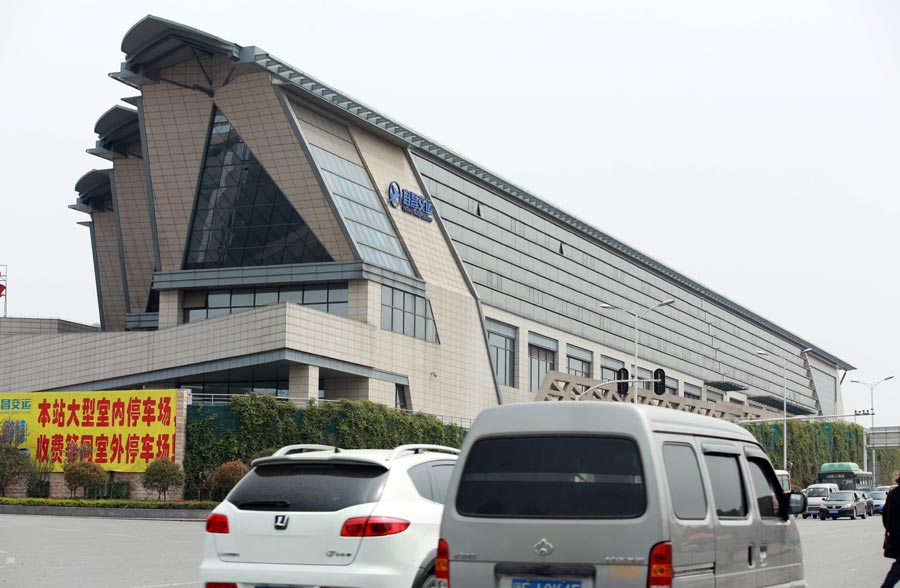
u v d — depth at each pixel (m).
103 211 86.50
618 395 87.44
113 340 65.00
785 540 10.47
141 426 51.44
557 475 8.43
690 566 8.33
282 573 9.65
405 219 68.19
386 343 62.81
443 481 10.80
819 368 161.62
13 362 73.31
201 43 60.44
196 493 50.75
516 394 78.81
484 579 8.44
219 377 62.12
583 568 8.17
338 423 55.06
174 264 65.25
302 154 61.22
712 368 119.75
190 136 64.19
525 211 84.44
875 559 25.77
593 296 94.00
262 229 63.25
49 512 46.62
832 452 120.19
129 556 22.80
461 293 72.12
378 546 9.56
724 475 9.41
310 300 62.78
